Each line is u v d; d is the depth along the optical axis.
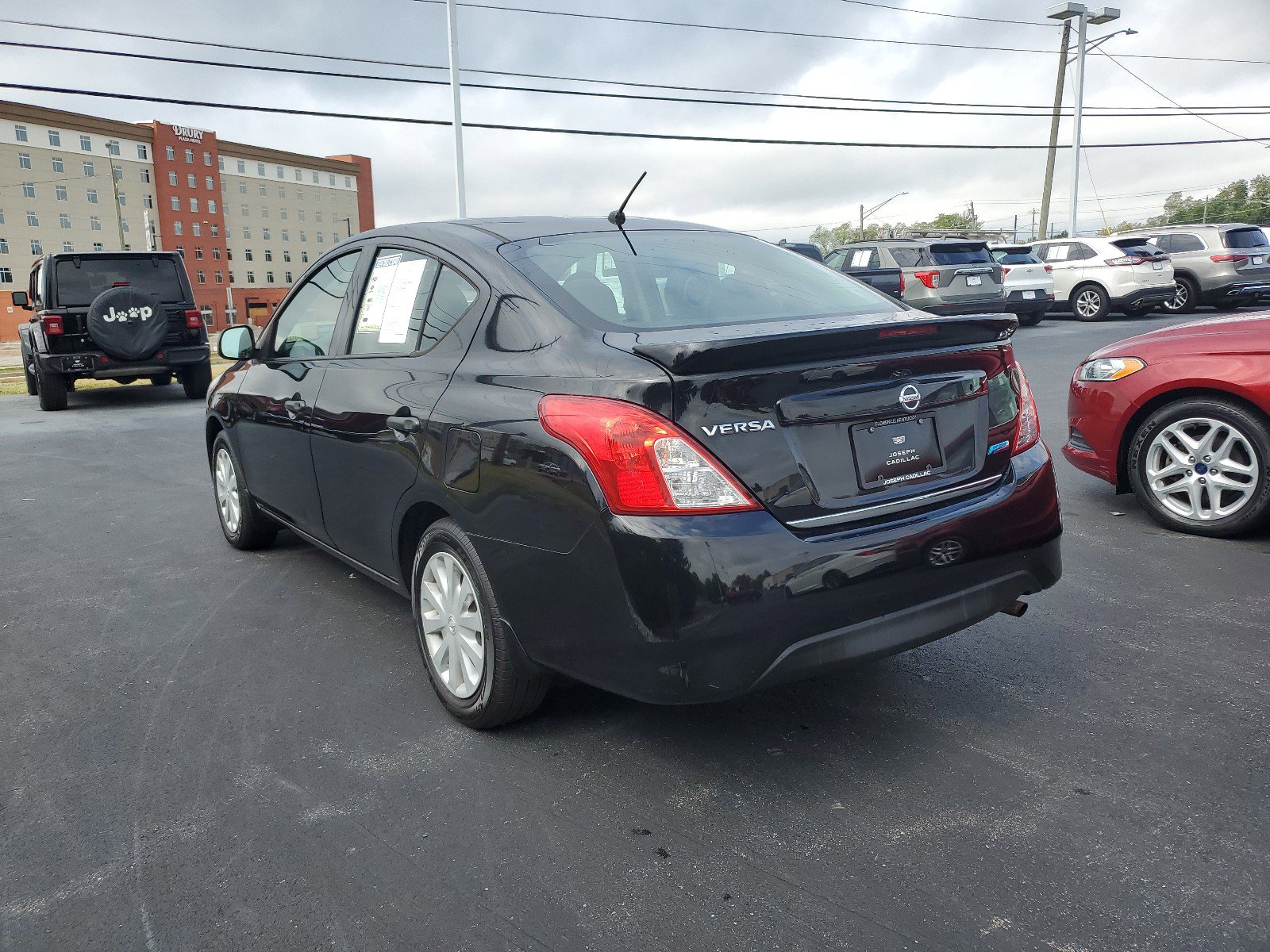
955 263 15.75
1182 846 2.21
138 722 3.04
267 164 120.62
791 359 2.33
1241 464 4.54
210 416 4.93
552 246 3.07
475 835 2.35
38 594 4.41
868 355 2.45
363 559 3.56
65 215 99.25
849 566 2.33
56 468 7.82
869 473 2.45
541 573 2.49
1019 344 14.35
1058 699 2.99
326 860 2.26
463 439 2.70
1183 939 1.91
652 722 2.93
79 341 11.99
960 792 2.48
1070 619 3.66
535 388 2.53
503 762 2.71
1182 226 19.22
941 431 2.59
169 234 108.38
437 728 2.94
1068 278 18.70
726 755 2.71
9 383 17.52
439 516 3.07
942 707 2.96
